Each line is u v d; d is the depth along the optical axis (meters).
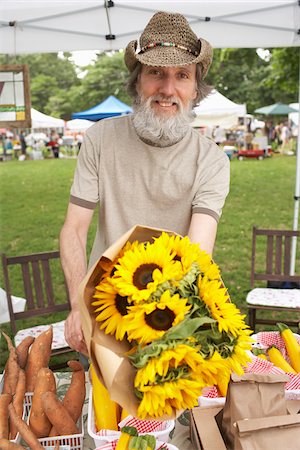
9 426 1.27
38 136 21.92
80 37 3.46
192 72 1.54
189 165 1.67
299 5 3.21
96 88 31.80
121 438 1.08
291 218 8.18
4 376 1.45
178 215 1.72
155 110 1.54
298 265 5.56
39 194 11.03
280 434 1.02
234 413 1.08
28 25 3.33
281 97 27.81
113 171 1.70
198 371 0.84
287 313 4.12
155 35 1.49
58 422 1.20
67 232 1.63
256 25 3.36
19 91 2.78
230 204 9.34
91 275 0.92
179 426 1.31
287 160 17.11
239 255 6.06
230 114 11.77
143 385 0.82
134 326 0.83
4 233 7.63
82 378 1.36
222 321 0.86
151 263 0.89
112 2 3.15
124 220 1.74
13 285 5.06
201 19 3.30
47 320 4.12
